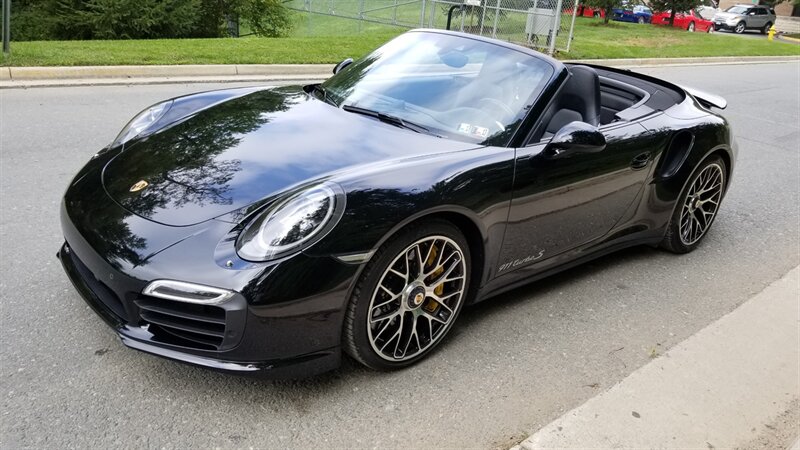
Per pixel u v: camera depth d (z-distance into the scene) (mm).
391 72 3520
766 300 3572
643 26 27500
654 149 3619
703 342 3070
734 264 4199
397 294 2520
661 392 2652
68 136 5535
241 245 2219
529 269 3225
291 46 11367
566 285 3658
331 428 2316
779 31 43500
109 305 2410
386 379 2623
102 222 2434
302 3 21844
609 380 2781
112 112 6465
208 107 3350
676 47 19000
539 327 3154
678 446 2344
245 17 17578
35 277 3148
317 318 2289
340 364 2508
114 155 2938
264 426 2293
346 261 2273
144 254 2244
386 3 20438
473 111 3133
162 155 2791
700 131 3951
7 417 2223
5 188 4254
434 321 2768
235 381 2516
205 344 2266
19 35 12992
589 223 3400
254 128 2975
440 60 3496
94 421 2244
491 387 2646
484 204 2689
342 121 3064
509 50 3449
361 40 13102
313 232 2238
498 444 2316
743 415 2557
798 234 4832
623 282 3773
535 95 3143
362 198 2344
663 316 3408
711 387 2725
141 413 2305
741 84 13188
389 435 2311
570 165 3064
